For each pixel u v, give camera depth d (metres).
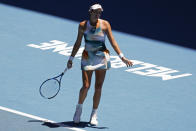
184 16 56.38
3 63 42.19
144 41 49.28
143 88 39.34
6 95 36.97
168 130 33.53
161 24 54.00
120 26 52.75
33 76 40.25
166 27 53.31
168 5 58.97
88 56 32.81
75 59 43.72
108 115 35.03
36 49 45.47
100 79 33.16
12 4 56.78
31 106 35.66
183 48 48.47
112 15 55.34
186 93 39.00
